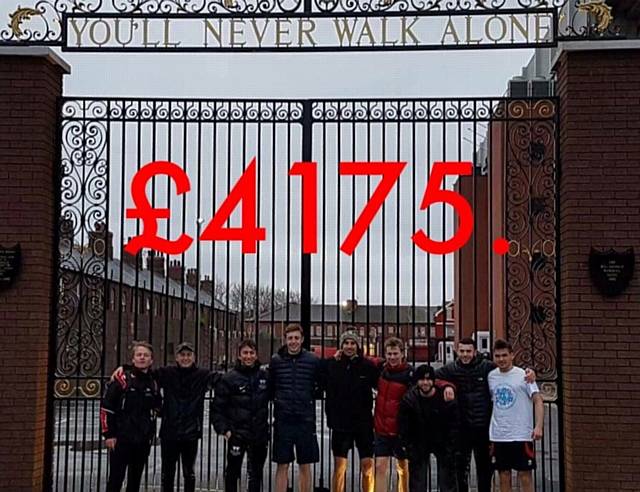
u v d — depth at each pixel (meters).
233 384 7.46
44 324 7.94
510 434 7.21
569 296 7.61
